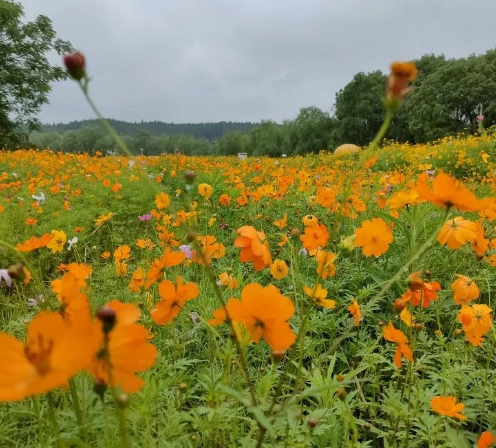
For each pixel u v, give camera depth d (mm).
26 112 29844
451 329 2428
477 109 39562
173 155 14422
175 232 4293
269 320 951
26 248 1706
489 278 2875
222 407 1383
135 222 5492
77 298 1038
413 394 1784
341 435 1615
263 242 1187
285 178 5141
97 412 1241
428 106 40188
